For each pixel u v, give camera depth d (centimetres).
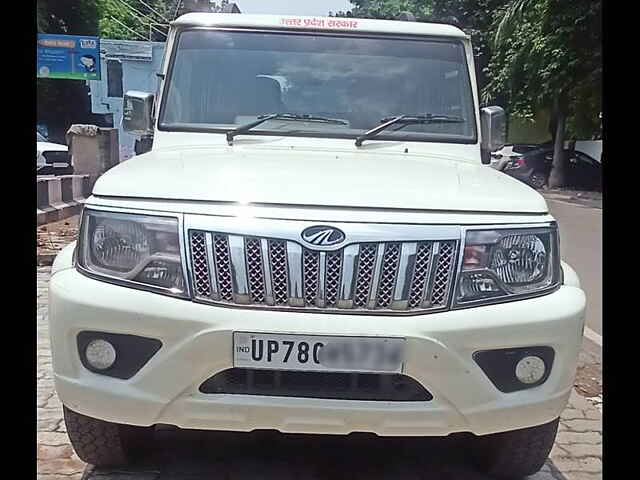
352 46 407
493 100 2512
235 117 391
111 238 266
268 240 257
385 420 258
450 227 266
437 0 2847
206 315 254
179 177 285
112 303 258
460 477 329
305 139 382
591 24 1841
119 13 3472
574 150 2338
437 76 405
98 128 1445
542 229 277
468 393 260
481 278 266
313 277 257
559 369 273
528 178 2350
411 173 319
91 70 1848
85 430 301
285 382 260
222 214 262
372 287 258
